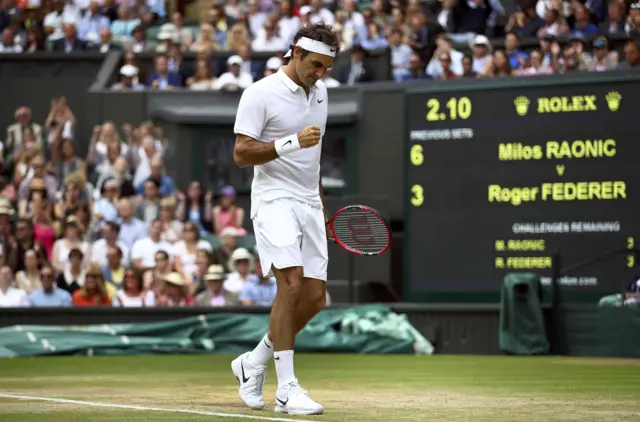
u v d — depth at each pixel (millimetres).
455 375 14891
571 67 25234
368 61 27219
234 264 24188
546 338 21125
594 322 20812
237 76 27656
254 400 8953
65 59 29359
